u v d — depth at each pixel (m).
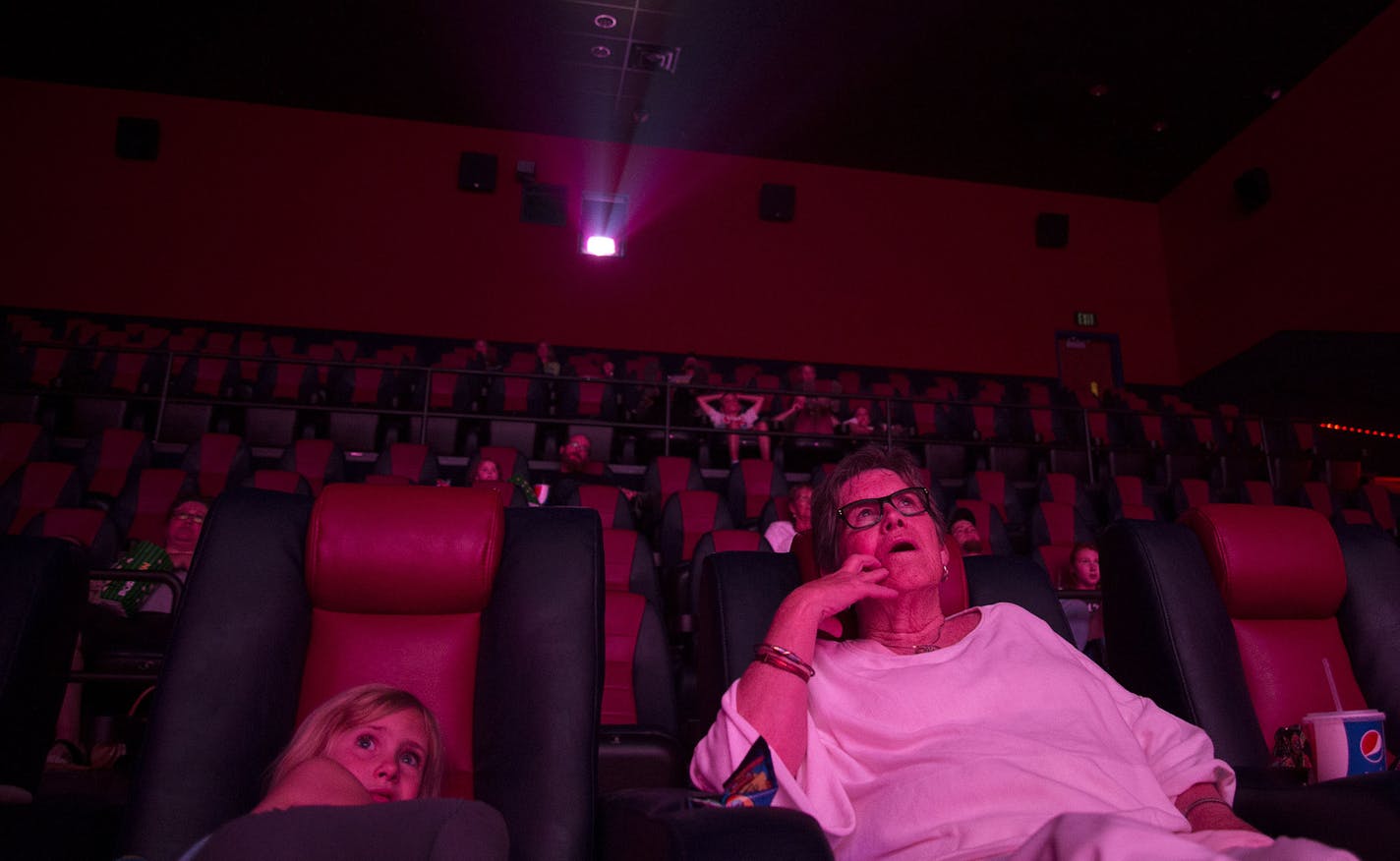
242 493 1.39
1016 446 6.54
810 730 1.25
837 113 8.94
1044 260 10.14
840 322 9.55
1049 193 10.34
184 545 3.46
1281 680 1.66
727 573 1.55
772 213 9.58
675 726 2.58
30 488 4.32
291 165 8.94
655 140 9.49
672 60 8.16
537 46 8.02
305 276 8.75
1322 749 1.26
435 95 8.83
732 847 0.89
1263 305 9.07
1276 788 1.19
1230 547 1.68
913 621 1.41
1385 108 7.80
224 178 8.79
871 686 1.29
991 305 9.90
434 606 1.37
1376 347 7.80
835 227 9.77
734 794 1.08
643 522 5.18
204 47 8.14
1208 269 9.75
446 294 8.95
